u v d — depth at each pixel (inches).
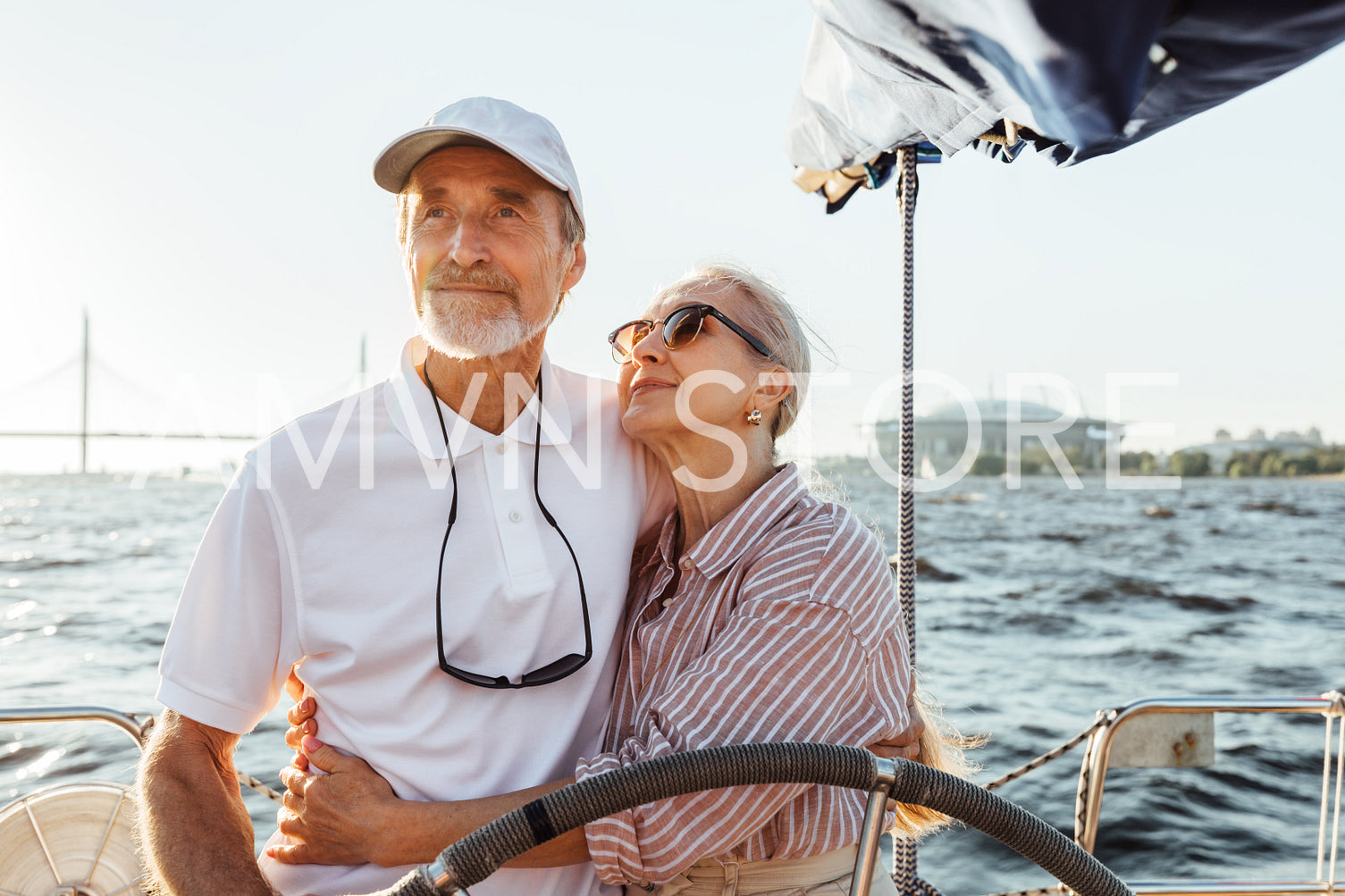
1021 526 1338.6
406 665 58.1
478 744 57.5
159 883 52.8
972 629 535.5
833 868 56.3
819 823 55.0
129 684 407.2
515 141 59.4
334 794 55.0
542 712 59.3
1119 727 89.0
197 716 57.1
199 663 57.2
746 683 53.2
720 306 63.6
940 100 53.1
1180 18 40.0
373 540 58.9
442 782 56.6
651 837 51.3
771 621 54.6
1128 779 248.5
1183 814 229.3
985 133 58.7
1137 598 659.4
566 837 54.2
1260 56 41.4
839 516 59.9
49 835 68.3
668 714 53.1
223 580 57.7
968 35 44.2
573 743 60.4
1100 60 38.4
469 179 60.0
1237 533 1268.5
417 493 59.7
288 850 56.8
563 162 62.8
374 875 54.5
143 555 954.1
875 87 65.6
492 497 60.5
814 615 54.8
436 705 57.7
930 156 93.8
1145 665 448.8
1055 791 246.1
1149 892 88.8
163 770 55.5
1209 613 602.9
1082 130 42.0
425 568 59.0
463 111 60.9
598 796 42.3
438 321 59.5
